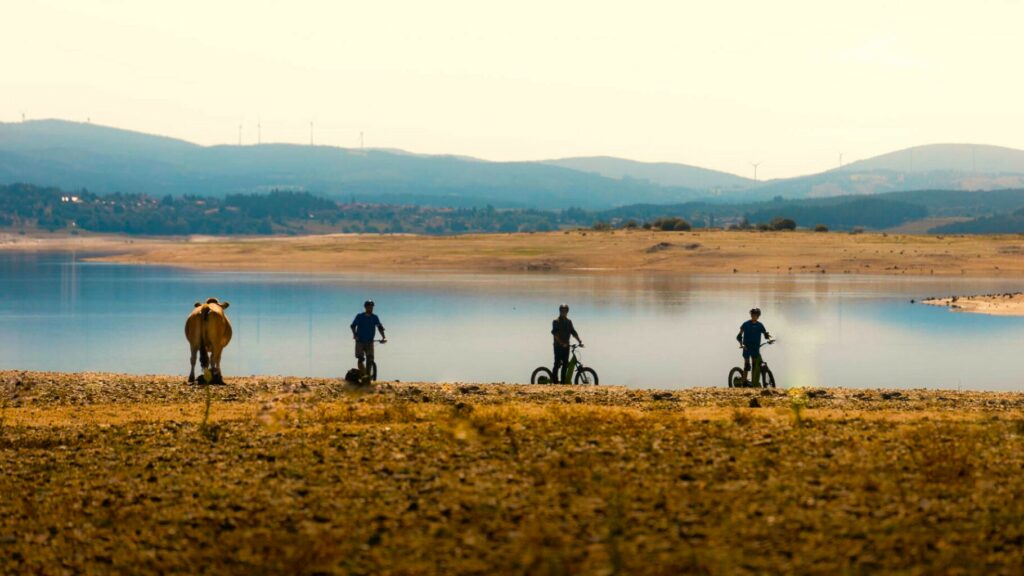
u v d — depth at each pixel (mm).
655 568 22828
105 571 25656
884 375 90938
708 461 33219
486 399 55344
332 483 32250
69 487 33750
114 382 64375
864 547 23891
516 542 25234
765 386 67875
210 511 29906
